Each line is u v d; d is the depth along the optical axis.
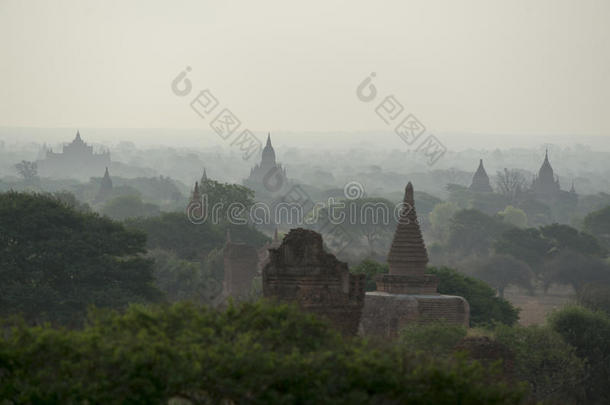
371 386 41.47
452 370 43.94
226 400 47.31
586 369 99.12
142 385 39.69
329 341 46.94
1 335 44.75
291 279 67.25
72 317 108.69
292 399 40.25
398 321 95.12
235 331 46.53
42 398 39.12
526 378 84.94
